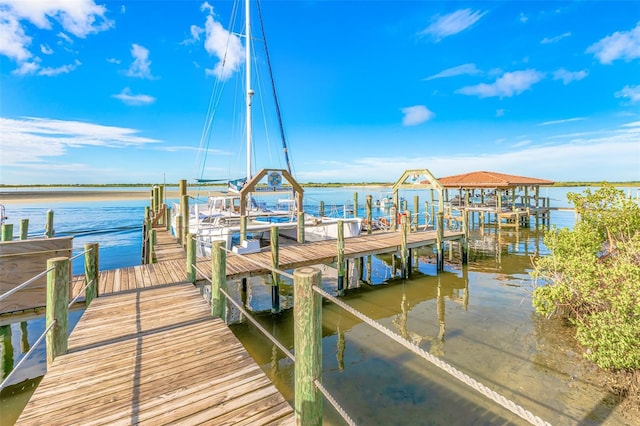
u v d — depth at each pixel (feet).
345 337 24.95
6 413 16.83
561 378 18.53
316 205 136.46
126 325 16.61
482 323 26.63
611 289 19.20
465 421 15.62
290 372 20.85
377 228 65.82
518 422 15.46
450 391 17.95
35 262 19.40
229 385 11.41
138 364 12.75
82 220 100.42
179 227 43.70
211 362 12.94
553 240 29.04
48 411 9.95
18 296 18.89
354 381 19.04
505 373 19.34
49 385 11.30
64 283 13.66
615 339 17.28
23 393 18.47
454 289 36.14
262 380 11.75
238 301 33.42
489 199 91.04
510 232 74.69
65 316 13.67
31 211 123.95
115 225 90.99
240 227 41.42
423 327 26.48
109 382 11.52
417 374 19.67
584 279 21.94
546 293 24.14
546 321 25.88
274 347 24.09
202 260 33.35
